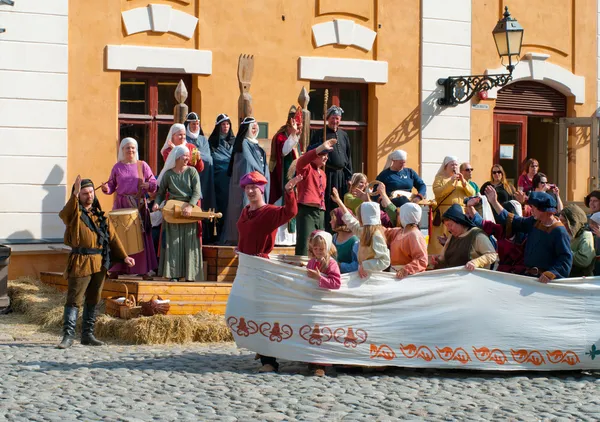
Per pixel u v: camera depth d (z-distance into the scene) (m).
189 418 8.45
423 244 10.91
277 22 17.52
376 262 10.66
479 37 19.28
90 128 16.17
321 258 10.59
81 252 12.06
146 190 14.21
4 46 15.58
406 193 14.91
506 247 11.52
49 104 15.87
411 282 10.76
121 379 10.08
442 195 15.12
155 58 16.53
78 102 16.09
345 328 10.61
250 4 17.30
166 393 9.45
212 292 13.54
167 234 13.82
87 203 12.20
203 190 15.16
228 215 15.03
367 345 10.63
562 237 11.01
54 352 11.66
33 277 15.70
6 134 15.61
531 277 10.92
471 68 19.20
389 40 18.44
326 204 15.31
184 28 16.80
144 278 13.95
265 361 10.80
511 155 20.00
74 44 16.05
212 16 17.02
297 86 17.67
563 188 20.38
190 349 12.12
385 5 18.41
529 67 19.88
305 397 9.39
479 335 10.80
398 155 15.28
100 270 12.23
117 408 8.78
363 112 18.50
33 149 15.78
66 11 15.95
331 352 10.57
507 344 10.84
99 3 16.20
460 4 19.06
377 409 8.96
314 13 17.84
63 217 12.10
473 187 15.66
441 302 10.77
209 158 15.27
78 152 16.09
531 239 11.18
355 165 18.47
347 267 11.25
